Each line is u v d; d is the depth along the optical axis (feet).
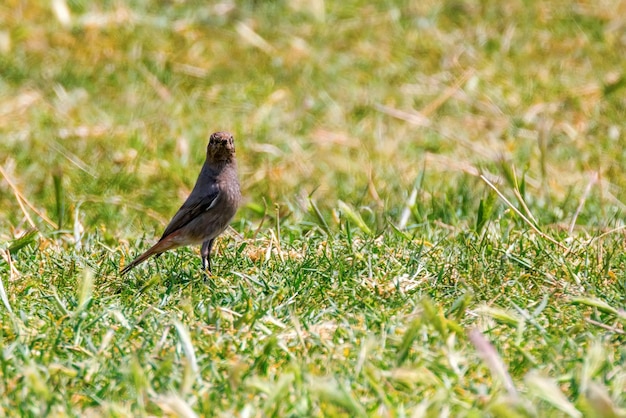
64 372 26.48
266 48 64.90
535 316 29.50
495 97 59.31
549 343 27.71
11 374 26.48
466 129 56.59
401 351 26.50
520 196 38.63
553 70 62.08
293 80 62.23
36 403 25.13
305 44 65.26
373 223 42.91
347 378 26.07
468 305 30.86
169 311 31.14
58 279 34.24
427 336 28.66
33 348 28.40
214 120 58.03
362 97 60.08
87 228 43.83
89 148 54.85
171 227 35.32
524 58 63.57
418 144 55.11
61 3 67.00
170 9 68.95
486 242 36.29
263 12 68.80
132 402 25.18
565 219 43.19
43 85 61.31
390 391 25.64
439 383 25.41
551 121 56.44
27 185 50.98
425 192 48.29
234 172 36.04
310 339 28.71
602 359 26.09
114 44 64.80
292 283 32.91
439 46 64.95
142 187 51.26
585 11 67.77
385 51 64.49
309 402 24.80
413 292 32.55
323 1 69.67
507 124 56.70
